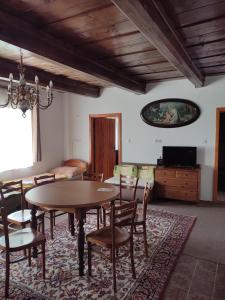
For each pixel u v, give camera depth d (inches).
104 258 104.0
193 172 184.4
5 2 78.0
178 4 79.7
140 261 104.7
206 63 152.8
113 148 284.0
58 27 96.3
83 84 211.5
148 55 134.1
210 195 197.6
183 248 116.9
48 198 100.9
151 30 82.8
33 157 218.4
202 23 94.3
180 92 202.7
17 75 148.9
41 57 103.6
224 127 244.1
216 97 189.6
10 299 82.3
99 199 99.1
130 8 67.9
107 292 85.1
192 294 84.0
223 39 111.7
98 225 134.1
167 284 89.4
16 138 200.7
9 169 196.4
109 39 109.6
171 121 206.8
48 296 83.5
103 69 147.6
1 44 109.2
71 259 107.4
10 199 146.6
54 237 129.6
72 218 130.7
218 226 144.8
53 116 244.5
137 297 82.5
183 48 119.1
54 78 179.0
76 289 86.9
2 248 85.3
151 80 204.7
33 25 94.1
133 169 210.7
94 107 242.2
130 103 224.4
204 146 197.0
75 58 121.0
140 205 186.4
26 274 96.0
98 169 260.4
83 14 85.4
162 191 196.7
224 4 79.9
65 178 216.7
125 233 95.4
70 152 260.7
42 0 76.4
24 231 97.2
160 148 214.7
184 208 179.8
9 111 193.5
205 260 105.7
